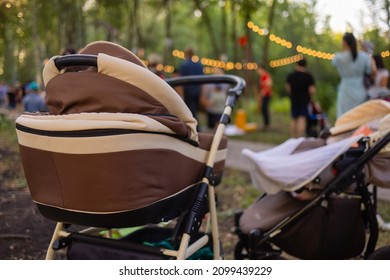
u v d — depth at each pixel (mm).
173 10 22250
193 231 2594
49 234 4168
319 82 15234
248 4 8984
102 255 2625
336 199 3029
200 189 2691
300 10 15562
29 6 7926
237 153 8680
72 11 11188
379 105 3250
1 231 4141
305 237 3090
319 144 3557
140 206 2297
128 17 19828
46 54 13062
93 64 2365
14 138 7891
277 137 10742
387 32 5547
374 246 3012
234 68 17609
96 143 2248
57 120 2316
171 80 3510
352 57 5973
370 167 2965
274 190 3135
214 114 9352
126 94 2359
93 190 2311
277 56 25578
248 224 3291
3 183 5395
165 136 2383
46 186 2465
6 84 19484
